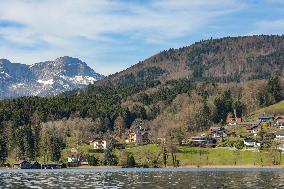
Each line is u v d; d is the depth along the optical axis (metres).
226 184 141.75
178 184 143.75
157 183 148.50
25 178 181.62
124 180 163.62
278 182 148.38
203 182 150.25
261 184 141.00
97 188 134.25
